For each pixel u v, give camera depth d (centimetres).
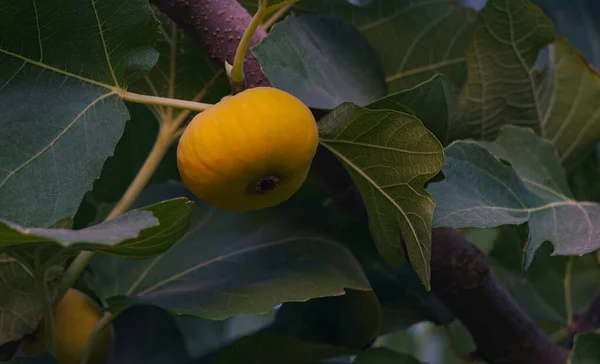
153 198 59
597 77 57
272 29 51
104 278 56
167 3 51
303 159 45
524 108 58
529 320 56
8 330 53
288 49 51
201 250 56
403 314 61
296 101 46
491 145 55
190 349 68
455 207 49
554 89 58
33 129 47
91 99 48
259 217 57
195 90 56
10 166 46
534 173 54
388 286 61
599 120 58
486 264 54
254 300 52
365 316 56
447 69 61
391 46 61
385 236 51
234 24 51
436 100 52
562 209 53
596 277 65
